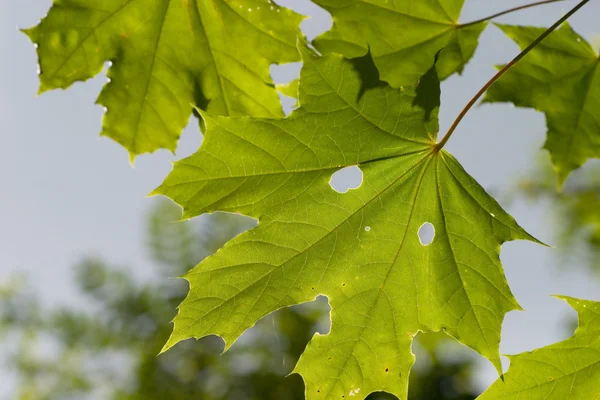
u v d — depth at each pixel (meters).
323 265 0.58
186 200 0.56
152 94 0.62
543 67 0.64
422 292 0.59
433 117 0.57
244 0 0.61
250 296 0.57
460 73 0.63
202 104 0.63
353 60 0.55
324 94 0.55
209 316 0.56
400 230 0.58
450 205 0.58
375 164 0.57
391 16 0.61
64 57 0.61
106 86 0.62
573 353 0.58
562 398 0.58
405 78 0.62
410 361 0.59
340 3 0.61
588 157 0.65
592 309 0.58
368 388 0.58
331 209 0.57
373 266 0.58
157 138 0.63
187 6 0.61
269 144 0.56
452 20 0.61
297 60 0.62
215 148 0.55
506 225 0.57
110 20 0.61
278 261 0.57
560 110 0.64
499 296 0.58
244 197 0.56
